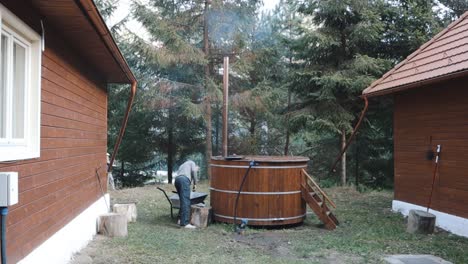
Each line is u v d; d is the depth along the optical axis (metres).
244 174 7.72
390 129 14.97
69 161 5.47
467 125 6.96
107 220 6.71
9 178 2.97
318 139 17.55
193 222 7.70
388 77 9.07
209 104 15.27
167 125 17.67
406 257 5.66
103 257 5.34
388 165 15.12
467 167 6.95
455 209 7.27
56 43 4.83
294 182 7.88
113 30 16.50
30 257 3.89
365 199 11.43
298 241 6.66
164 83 15.13
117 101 17.22
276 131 19.05
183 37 15.52
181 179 7.77
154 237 6.66
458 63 6.73
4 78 3.57
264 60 15.95
